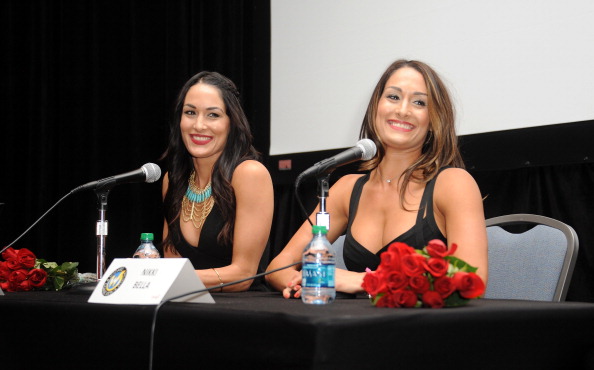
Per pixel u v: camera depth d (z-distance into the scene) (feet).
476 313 4.43
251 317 4.19
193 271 5.15
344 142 11.49
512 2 9.76
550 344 4.83
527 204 9.91
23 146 14.94
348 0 11.52
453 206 6.76
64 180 14.34
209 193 8.29
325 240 5.39
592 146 9.00
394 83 7.13
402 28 10.87
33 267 7.43
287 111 12.24
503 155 9.77
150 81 13.84
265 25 12.59
